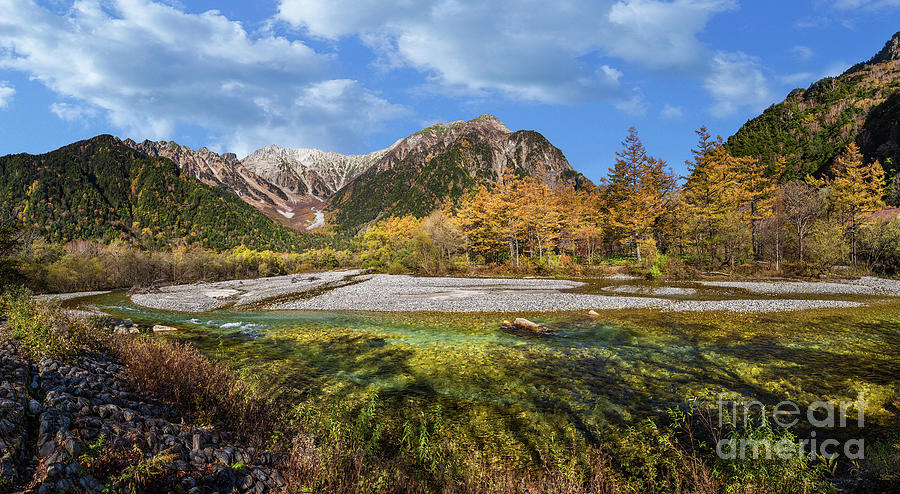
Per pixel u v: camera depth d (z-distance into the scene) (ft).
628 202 222.07
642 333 61.41
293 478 18.54
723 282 139.64
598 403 33.55
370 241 357.82
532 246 249.55
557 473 21.58
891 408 31.30
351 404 33.35
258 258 344.28
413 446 25.88
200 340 59.31
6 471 13.46
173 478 16.25
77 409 19.71
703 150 224.12
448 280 181.06
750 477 19.15
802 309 80.59
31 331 29.73
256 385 32.60
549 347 53.21
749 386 37.27
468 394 35.86
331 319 80.33
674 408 32.32
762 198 217.36
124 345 37.42
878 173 196.85
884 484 19.79
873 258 172.65
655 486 20.95
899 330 61.11
